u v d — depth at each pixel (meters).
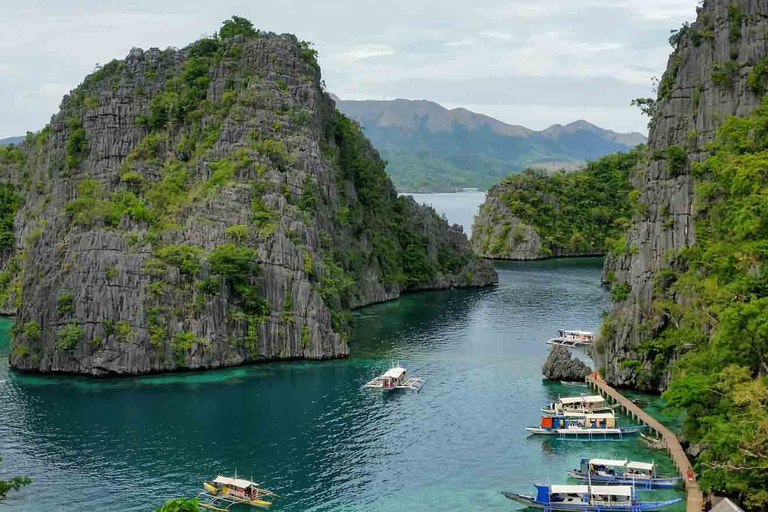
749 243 137.88
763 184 147.62
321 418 161.75
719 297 136.75
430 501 126.81
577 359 187.75
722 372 121.44
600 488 125.75
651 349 173.00
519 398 172.75
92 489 130.50
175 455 143.62
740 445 112.62
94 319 195.12
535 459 141.88
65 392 179.50
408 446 147.12
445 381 185.25
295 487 131.50
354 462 140.75
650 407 164.12
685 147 181.88
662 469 137.12
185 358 195.38
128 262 198.75
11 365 199.88
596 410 161.50
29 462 140.88
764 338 121.69
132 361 191.88
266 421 159.88
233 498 126.88
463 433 153.38
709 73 181.12
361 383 184.75
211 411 166.12
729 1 180.62
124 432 154.50
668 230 177.12
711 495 121.94
